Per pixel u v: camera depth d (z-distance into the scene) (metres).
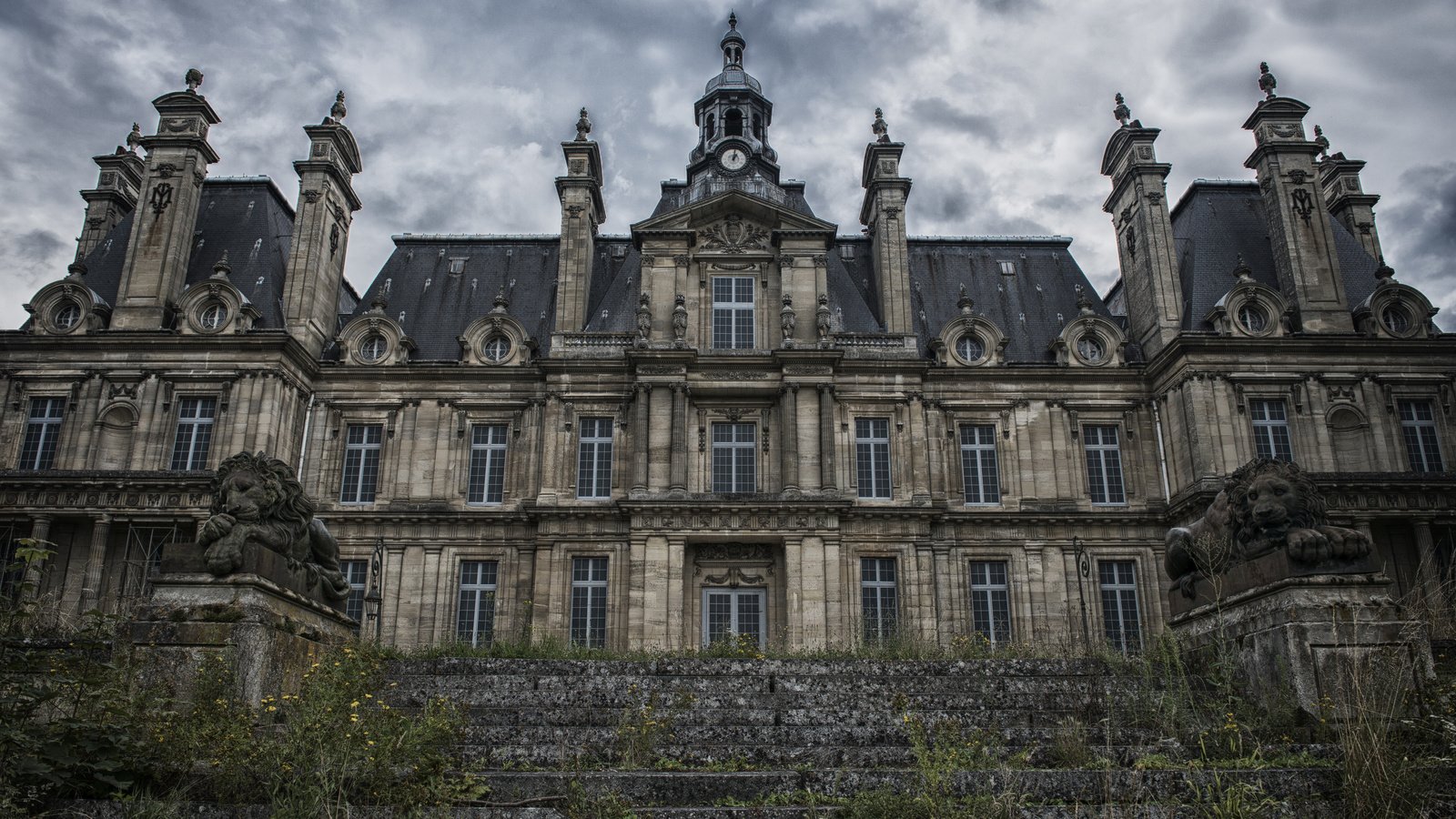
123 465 36.81
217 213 42.78
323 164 41.22
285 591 14.67
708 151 46.38
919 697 14.41
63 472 34.94
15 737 9.25
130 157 46.91
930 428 39.34
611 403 38.66
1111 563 38.25
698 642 36.00
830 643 32.78
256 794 9.99
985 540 38.00
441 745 11.52
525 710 13.88
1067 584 37.62
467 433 39.09
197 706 11.49
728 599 36.69
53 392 37.12
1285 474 14.81
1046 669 16.22
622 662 16.58
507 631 36.38
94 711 10.84
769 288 40.22
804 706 14.21
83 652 11.74
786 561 35.94
